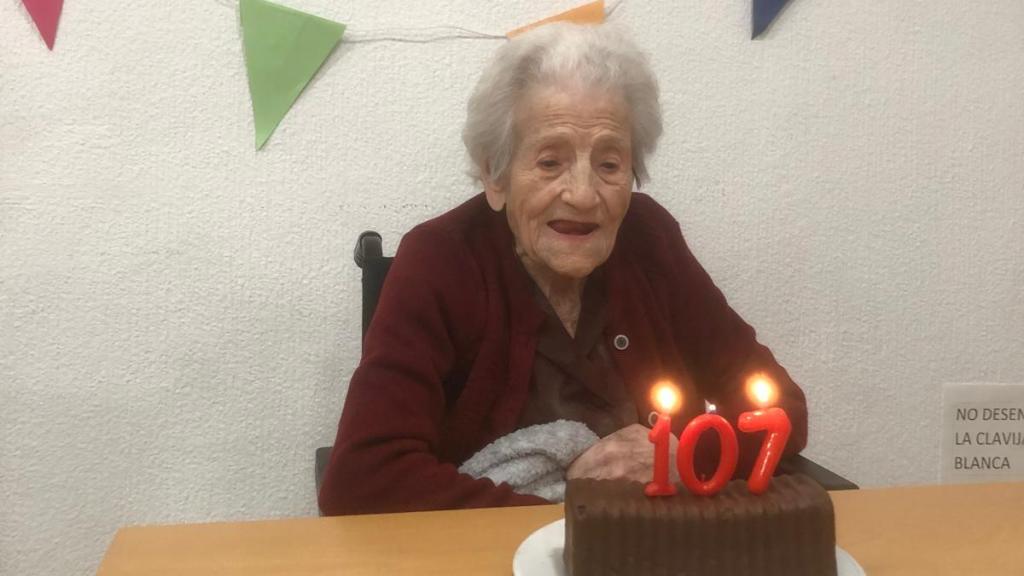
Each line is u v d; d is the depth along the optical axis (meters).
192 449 1.33
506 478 0.96
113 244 1.28
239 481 1.35
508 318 1.03
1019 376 1.56
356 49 1.30
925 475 1.54
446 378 1.03
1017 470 1.54
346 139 1.32
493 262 1.05
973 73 1.49
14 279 1.25
